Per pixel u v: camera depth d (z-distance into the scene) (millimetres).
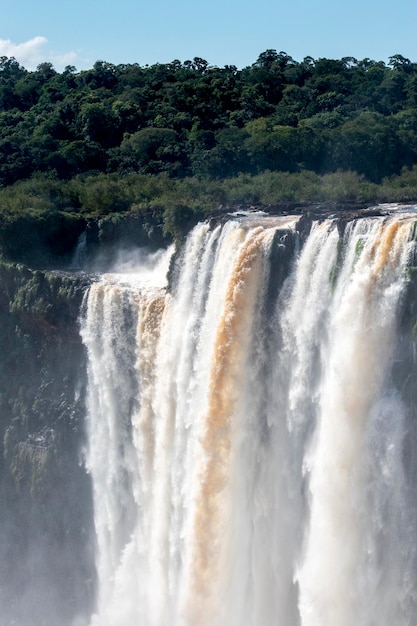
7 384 77812
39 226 84562
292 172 101625
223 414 61562
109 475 72688
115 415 72188
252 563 61625
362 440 54094
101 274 79875
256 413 60781
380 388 53500
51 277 75875
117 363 72000
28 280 77000
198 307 67438
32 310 75875
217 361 61469
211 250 68062
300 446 58469
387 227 54438
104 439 72812
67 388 75250
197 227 71625
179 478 65812
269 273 60375
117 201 91062
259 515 61031
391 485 53219
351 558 55125
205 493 62344
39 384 76500
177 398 66875
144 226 82812
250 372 60781
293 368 58906
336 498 55281
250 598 62031
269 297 60562
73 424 74312
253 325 60781
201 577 63094
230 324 60938
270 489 60438
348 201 81688
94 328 73000
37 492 75125
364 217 63875
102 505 73125
